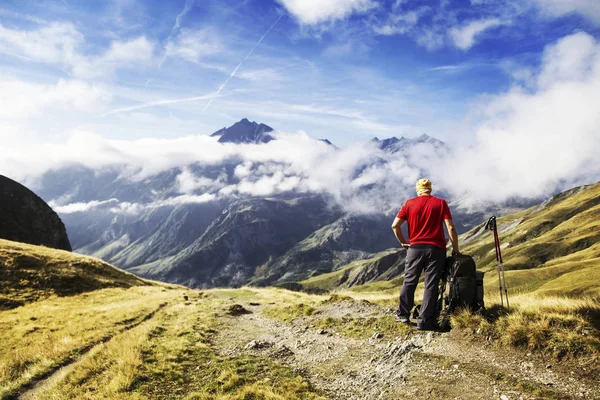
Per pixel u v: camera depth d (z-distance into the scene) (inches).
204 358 440.1
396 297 639.1
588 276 4862.2
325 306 698.2
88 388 367.9
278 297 1429.6
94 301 1381.6
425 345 350.6
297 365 401.4
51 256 1845.5
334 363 387.9
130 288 1740.9
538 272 6417.3
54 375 471.2
